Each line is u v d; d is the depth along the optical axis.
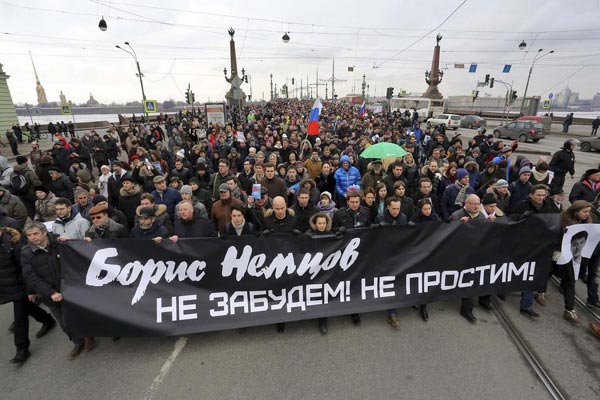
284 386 3.15
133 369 3.39
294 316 3.87
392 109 49.75
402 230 4.02
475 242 4.14
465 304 4.19
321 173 7.90
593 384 3.16
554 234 4.17
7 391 3.13
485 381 3.19
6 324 4.27
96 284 3.53
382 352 3.59
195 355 3.57
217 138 13.11
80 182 6.78
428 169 6.70
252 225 4.36
